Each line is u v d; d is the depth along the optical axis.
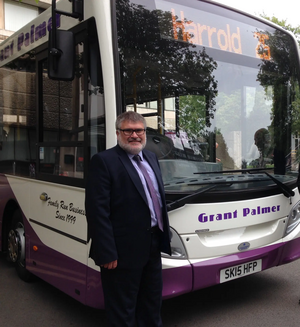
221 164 3.70
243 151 3.85
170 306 4.03
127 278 2.67
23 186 4.48
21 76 4.48
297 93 4.36
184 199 3.16
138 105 3.22
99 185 2.57
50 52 3.05
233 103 3.84
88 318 3.82
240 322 3.64
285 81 4.27
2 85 5.03
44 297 4.36
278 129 4.13
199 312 3.88
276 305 4.02
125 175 2.62
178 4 3.59
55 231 3.77
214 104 3.73
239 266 3.50
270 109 4.12
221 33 3.86
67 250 3.56
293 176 4.12
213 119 3.71
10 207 5.04
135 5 3.30
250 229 3.61
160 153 3.36
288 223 3.93
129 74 3.19
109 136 3.05
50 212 3.87
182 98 3.52
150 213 2.69
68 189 3.56
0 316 3.88
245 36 4.04
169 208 3.09
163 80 3.41
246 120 3.93
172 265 3.12
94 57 3.21
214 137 3.70
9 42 4.84
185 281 3.18
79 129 3.41
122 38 3.19
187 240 3.22
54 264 3.80
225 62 3.84
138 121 2.67
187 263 3.20
